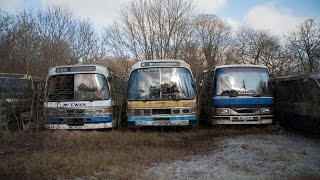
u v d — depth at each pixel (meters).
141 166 9.34
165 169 9.05
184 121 15.40
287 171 8.87
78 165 9.31
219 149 11.81
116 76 18.27
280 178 8.20
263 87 16.80
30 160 9.85
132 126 15.50
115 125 16.78
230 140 13.70
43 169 8.94
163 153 10.91
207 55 49.09
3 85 14.61
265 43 53.94
